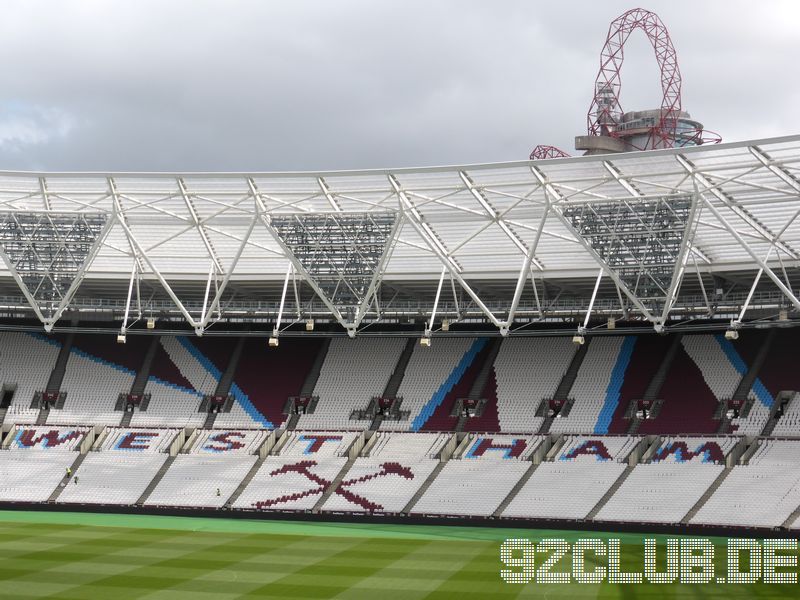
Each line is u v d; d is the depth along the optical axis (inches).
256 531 2345.0
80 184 2427.4
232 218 2456.9
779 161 1900.8
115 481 2810.0
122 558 1903.3
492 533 2365.9
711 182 2090.3
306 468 2797.7
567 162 2020.2
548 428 2827.3
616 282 2235.5
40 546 2041.1
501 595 1572.3
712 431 2672.2
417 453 2795.3
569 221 2188.7
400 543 2154.3
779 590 1601.9
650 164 2050.9
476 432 2854.3
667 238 2183.8
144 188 2413.9
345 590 1612.9
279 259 2694.4
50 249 2522.1
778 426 2610.7
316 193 2268.7
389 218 2351.1
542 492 2559.1
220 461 2866.6
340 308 2549.2
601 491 2518.5
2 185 2452.0
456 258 2618.1
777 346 2807.6
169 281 2864.2
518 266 2610.7
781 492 2358.5
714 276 2578.7
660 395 2819.9
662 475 2522.1
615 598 1546.5
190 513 2677.2
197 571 1775.3
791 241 2299.5
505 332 2369.6
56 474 2847.0
